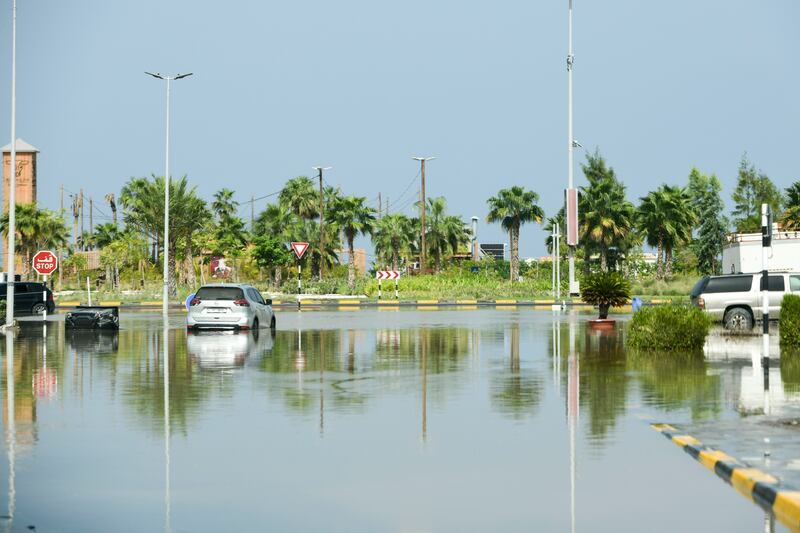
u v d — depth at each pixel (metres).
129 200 102.69
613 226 126.56
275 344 38.56
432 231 154.75
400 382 24.94
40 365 29.83
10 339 42.34
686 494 12.30
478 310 75.31
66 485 12.89
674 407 19.73
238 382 25.03
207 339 41.81
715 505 11.71
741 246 57.69
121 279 140.62
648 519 11.05
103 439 16.42
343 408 20.19
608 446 15.64
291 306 84.38
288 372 27.58
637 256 145.75
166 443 16.06
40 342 40.34
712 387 22.91
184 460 14.59
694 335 33.50
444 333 45.25
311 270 151.75
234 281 143.62
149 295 101.88
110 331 48.09
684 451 15.19
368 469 13.92
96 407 20.38
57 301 91.06
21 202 135.62
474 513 11.38
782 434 16.17
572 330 47.25
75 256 140.62
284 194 151.62
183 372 27.59
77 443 16.02
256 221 154.75
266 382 25.03
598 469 13.86
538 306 84.88
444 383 24.67
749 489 12.36
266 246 138.00
